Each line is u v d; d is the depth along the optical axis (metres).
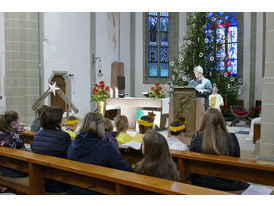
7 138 3.39
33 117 11.57
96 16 15.06
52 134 3.02
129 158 3.56
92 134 2.64
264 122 5.06
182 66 13.84
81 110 14.52
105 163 2.57
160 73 17.25
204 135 2.84
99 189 2.38
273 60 4.96
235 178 2.70
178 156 2.83
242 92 15.41
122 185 2.12
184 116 6.35
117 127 3.92
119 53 16.33
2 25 11.64
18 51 11.16
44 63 12.94
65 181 2.64
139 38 16.78
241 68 15.47
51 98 13.28
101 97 9.70
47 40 13.01
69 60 13.95
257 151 6.00
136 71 16.92
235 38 15.66
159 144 2.21
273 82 4.96
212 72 13.57
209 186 2.80
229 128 10.57
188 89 6.27
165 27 17.22
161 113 9.42
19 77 11.22
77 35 14.26
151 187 1.88
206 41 13.13
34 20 11.42
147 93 9.52
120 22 16.38
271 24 4.96
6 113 3.50
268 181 2.52
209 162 2.82
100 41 15.27
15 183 3.19
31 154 2.85
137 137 3.82
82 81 14.55
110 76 15.72
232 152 2.86
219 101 7.64
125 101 9.41
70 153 2.69
